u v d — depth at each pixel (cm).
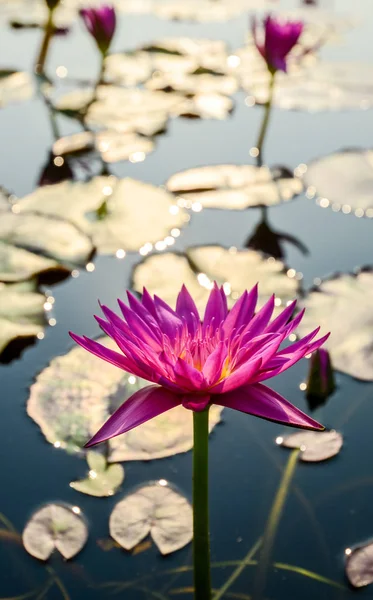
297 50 262
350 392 142
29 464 132
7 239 158
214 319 124
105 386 138
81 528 126
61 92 221
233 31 292
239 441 137
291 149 196
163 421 135
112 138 194
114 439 134
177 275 155
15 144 190
